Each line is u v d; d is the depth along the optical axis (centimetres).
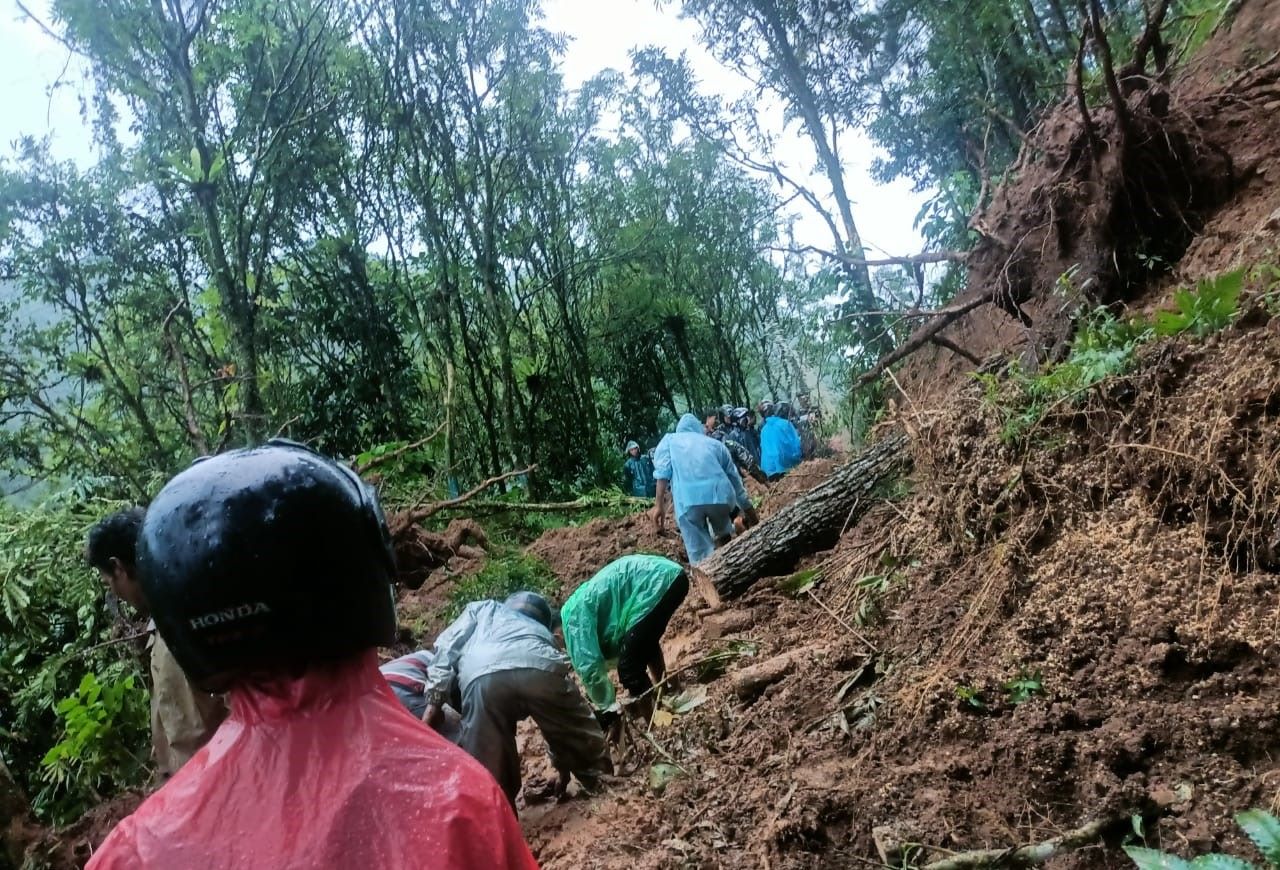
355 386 1744
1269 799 256
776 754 395
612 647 546
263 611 100
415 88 1772
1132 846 251
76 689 721
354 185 1761
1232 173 579
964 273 1047
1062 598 361
